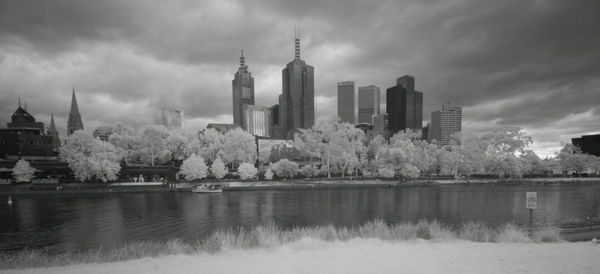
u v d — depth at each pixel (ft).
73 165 346.33
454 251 50.11
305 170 414.62
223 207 245.24
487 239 67.77
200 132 543.80
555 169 488.85
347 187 358.43
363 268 38.73
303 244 59.16
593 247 53.93
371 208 236.84
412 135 483.51
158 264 46.03
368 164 452.76
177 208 241.96
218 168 379.14
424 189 361.71
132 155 471.62
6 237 158.61
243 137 438.81
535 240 66.18
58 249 137.08
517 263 40.63
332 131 420.77
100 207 248.73
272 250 53.88
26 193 311.47
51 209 241.35
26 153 500.33
